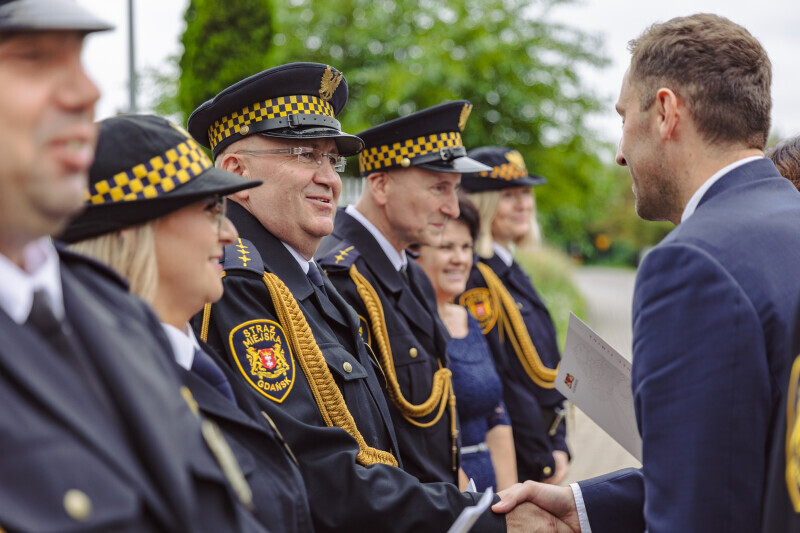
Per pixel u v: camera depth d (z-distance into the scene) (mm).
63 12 1017
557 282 15648
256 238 2324
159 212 1559
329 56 15719
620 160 2074
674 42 1845
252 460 1672
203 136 2529
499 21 15164
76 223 1532
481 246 4156
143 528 1005
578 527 2322
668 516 1567
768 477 1473
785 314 1563
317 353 2150
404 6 15383
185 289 1629
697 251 1629
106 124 1572
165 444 1061
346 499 2012
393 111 14602
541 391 3969
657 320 1644
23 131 1000
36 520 910
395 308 2910
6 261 1040
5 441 919
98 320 1105
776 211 1708
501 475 3625
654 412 1619
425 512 2102
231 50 11172
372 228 3070
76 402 994
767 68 1855
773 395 1554
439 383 2854
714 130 1817
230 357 2021
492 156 4320
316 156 2389
